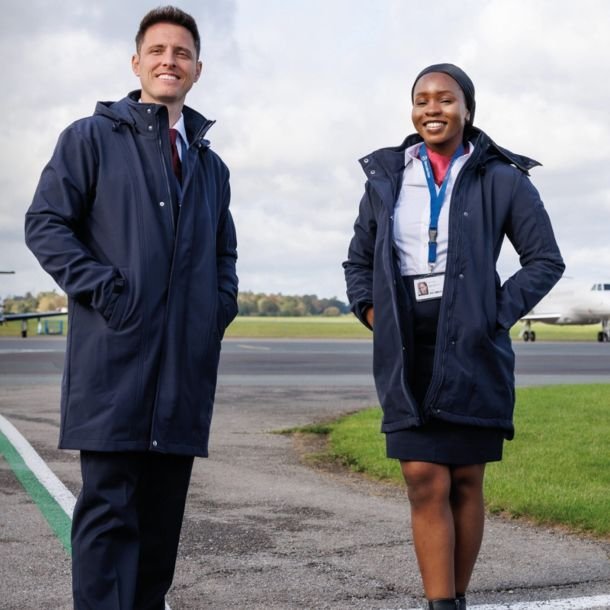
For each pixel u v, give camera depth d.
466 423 3.07
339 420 10.05
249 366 21.33
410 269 3.17
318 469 6.96
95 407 2.75
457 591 3.29
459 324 3.08
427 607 3.17
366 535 4.78
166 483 2.95
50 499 5.63
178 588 3.82
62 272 2.73
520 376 18.61
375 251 3.20
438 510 3.14
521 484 5.88
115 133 2.87
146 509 2.96
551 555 4.36
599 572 4.07
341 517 5.23
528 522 5.07
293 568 4.13
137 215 2.81
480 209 3.15
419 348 3.16
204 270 2.88
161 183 2.85
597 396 12.10
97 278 2.71
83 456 2.83
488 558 4.30
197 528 4.93
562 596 3.71
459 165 3.23
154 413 2.77
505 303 3.13
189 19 2.99
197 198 2.91
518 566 4.17
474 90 3.29
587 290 45.62
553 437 8.08
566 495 5.50
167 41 2.94
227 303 3.04
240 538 4.70
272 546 4.54
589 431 8.48
